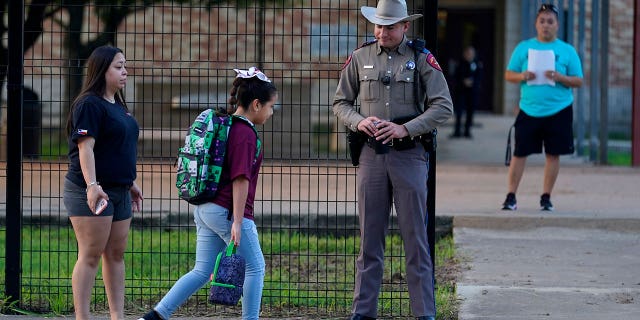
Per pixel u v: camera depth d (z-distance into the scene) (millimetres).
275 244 19891
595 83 32219
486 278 17250
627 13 52719
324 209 21891
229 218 12359
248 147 12258
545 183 22688
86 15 30969
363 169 13320
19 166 14656
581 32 31703
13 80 14461
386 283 16797
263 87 12555
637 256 19188
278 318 14641
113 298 13219
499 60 59750
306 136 34438
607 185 27500
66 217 21516
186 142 12516
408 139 13031
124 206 12945
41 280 16359
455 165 32688
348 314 14883
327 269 17594
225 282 11961
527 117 22219
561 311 14812
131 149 12812
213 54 33531
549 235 21188
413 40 13352
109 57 12570
